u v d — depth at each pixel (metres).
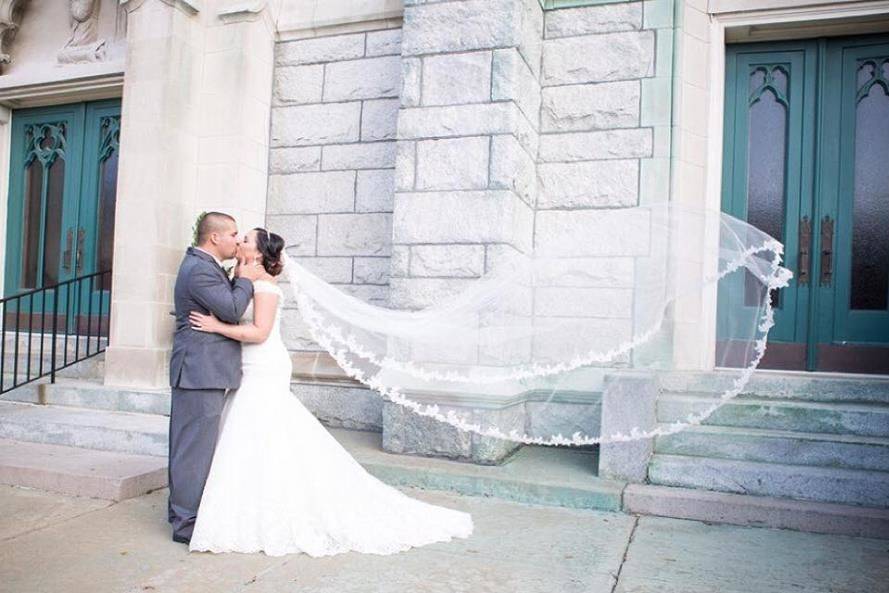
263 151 7.27
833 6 6.02
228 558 3.94
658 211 5.09
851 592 3.60
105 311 8.18
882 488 4.58
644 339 5.03
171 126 6.89
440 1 5.85
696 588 3.63
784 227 6.46
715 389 5.17
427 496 5.14
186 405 4.13
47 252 8.65
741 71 6.60
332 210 7.09
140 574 3.69
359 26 7.04
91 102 8.51
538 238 6.45
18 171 8.82
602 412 5.17
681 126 6.25
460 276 5.69
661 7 6.25
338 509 4.13
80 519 4.57
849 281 6.29
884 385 5.37
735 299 5.07
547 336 5.21
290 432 4.14
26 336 8.31
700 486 4.96
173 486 4.17
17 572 3.69
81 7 8.26
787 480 4.78
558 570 3.83
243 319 4.83
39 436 6.20
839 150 6.36
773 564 3.96
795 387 5.57
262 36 7.18
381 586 3.58
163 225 6.88
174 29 6.87
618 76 6.32
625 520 4.70
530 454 5.89
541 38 6.49
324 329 5.08
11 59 8.74
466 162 5.72
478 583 3.64
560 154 6.43
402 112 5.91
